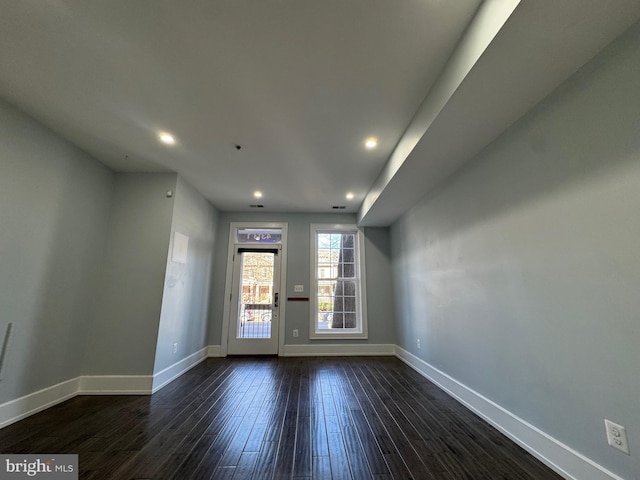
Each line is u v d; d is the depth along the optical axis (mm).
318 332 5125
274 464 1820
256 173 3689
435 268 3498
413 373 3910
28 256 2504
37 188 2576
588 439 1562
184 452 1949
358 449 1994
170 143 2951
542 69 1625
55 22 1632
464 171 2832
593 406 1541
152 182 3615
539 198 1918
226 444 2057
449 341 3135
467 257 2783
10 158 2338
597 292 1532
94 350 3191
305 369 4109
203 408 2711
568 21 1329
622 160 1415
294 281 5250
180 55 1860
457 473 1729
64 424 2367
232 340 4996
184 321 3971
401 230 4754
